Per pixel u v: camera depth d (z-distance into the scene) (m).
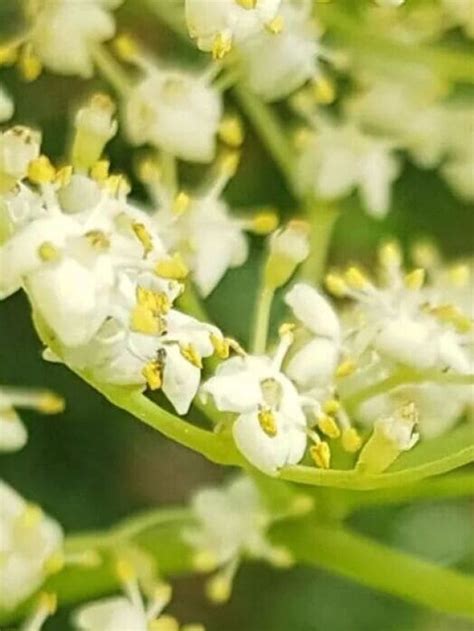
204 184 0.05
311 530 0.05
